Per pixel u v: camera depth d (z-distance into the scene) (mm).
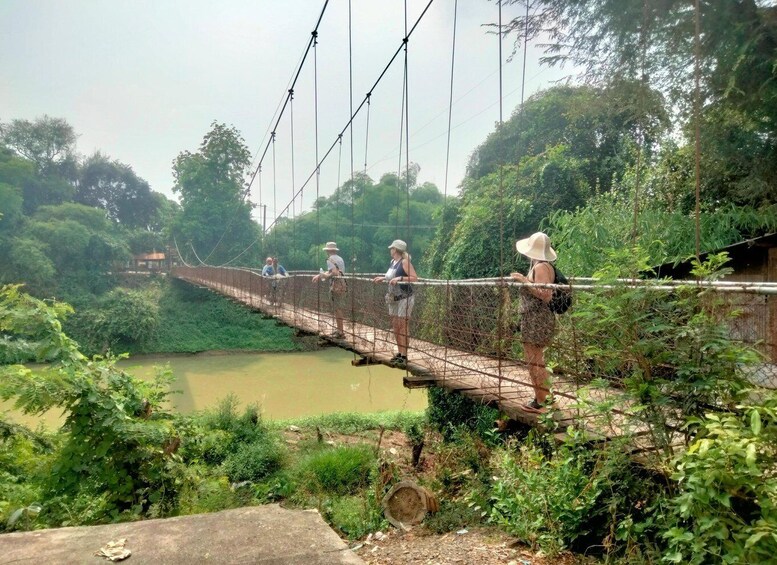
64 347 4543
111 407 4547
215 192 36719
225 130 37281
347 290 6809
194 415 9180
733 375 2266
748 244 5074
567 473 3098
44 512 4090
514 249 9219
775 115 4879
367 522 4684
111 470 4547
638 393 2523
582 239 6500
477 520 4094
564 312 3404
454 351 4988
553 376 3527
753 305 2609
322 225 36500
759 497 1876
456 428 7582
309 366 21641
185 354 26141
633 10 5289
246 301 12000
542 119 12211
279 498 6102
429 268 12992
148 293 29047
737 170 5820
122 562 1003
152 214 43969
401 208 35812
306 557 1016
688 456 2072
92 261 30156
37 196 35188
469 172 14805
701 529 1994
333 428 10172
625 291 2623
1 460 4645
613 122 9617
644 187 7066
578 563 2904
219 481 6133
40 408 4426
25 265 26766
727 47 4828
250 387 17734
